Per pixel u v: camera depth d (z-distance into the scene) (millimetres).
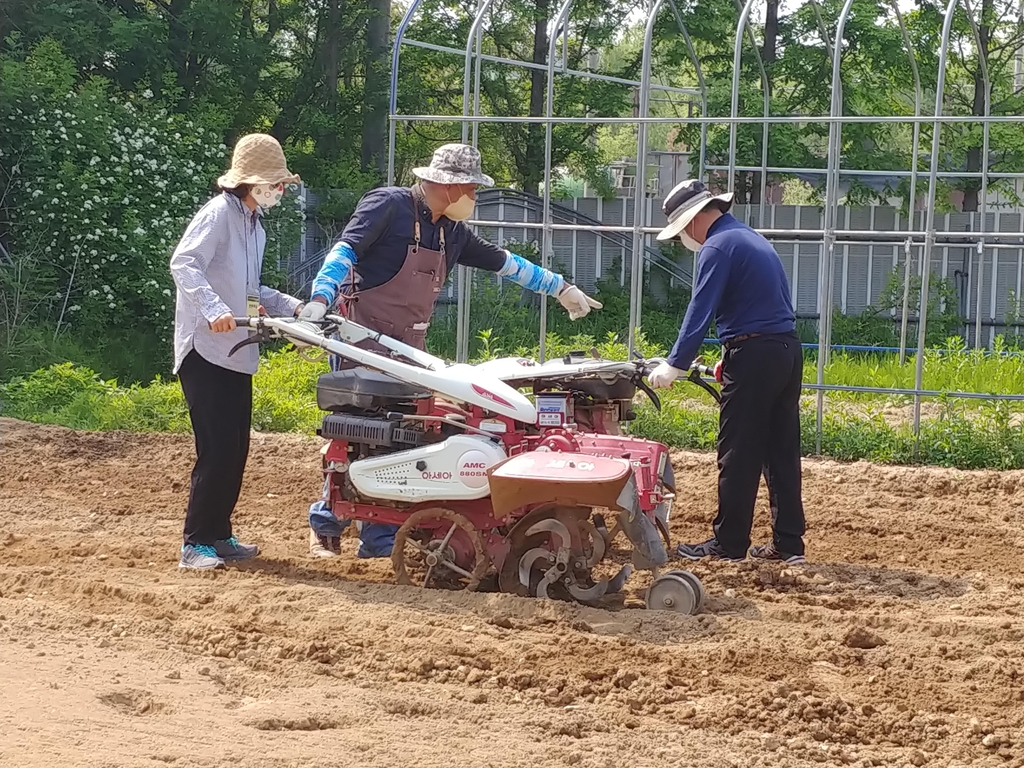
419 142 25484
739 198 22297
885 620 5395
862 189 22109
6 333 15453
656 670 4648
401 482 5512
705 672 4672
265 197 5930
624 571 5496
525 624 5137
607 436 5539
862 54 21562
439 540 5578
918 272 20781
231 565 6109
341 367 6098
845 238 21141
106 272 16969
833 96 11234
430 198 6059
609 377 5707
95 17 20359
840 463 9820
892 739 4145
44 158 16500
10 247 16984
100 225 16625
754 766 3842
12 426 10242
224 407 5922
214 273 5883
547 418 5543
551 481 5082
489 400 5461
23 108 16844
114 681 4219
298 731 3885
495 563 5473
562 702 4332
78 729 3701
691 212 6285
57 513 7434
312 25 24594
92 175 16578
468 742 3861
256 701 4188
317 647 4754
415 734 3904
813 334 19969
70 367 12719
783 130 21656
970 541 7273
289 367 12344
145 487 8344
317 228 20844
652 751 3896
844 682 4637
